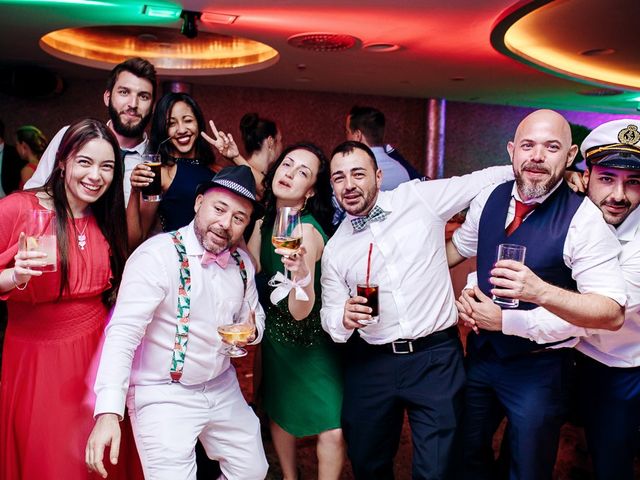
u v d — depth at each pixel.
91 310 2.25
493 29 5.57
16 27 6.08
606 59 7.88
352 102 11.36
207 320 2.21
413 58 7.29
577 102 11.55
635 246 2.30
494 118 12.62
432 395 2.39
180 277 2.17
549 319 2.18
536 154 2.17
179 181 2.88
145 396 2.21
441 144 11.85
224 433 2.35
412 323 2.40
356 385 2.50
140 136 2.92
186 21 5.40
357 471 2.55
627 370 2.38
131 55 8.52
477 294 2.33
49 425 2.15
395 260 2.41
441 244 2.53
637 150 2.23
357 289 2.28
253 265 2.50
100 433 1.91
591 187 2.38
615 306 2.05
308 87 10.30
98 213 2.28
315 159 2.63
